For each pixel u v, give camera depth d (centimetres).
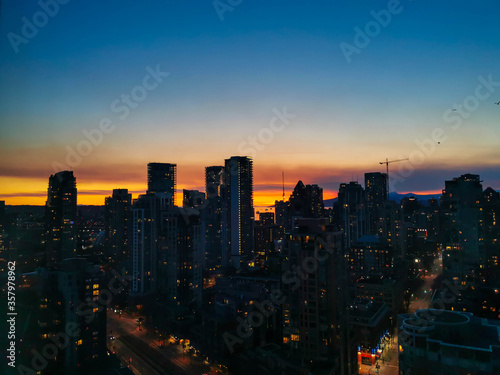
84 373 9244
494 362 5141
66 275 9194
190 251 17800
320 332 8681
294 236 9394
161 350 12925
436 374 5381
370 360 9956
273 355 9031
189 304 17150
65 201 11812
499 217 8675
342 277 9438
